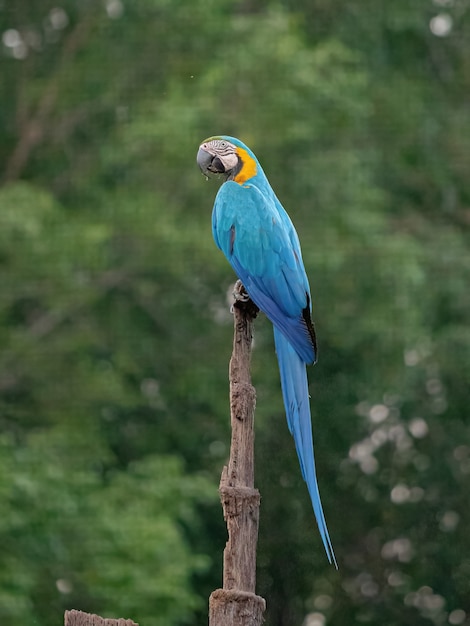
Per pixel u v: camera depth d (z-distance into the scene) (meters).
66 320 17.33
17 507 14.13
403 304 16.62
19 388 16.67
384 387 17.53
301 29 17.47
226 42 16.75
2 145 17.98
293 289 8.02
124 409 17.98
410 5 18.34
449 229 17.94
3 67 18.16
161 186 16.67
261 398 17.48
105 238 16.00
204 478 15.51
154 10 17.47
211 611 5.87
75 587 14.46
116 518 14.60
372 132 18.17
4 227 15.71
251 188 8.50
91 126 17.95
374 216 16.70
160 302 17.64
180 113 16.05
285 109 16.31
